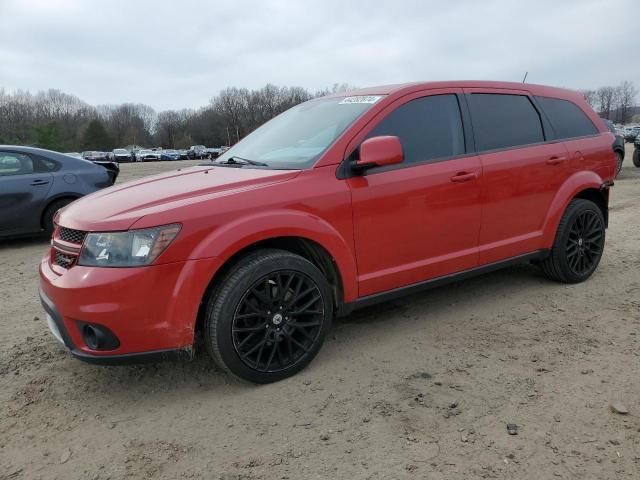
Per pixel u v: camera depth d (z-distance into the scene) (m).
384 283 3.56
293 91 110.06
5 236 7.20
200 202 2.94
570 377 3.14
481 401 2.92
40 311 4.61
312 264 3.23
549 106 4.64
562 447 2.52
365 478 2.36
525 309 4.23
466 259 3.96
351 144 3.44
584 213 4.69
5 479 2.43
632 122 119.25
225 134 109.94
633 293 4.51
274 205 3.08
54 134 85.75
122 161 72.00
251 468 2.45
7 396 3.14
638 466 2.37
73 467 2.51
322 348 3.64
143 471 2.46
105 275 2.75
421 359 3.43
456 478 2.33
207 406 2.98
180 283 2.82
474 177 3.89
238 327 3.01
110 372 3.40
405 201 3.55
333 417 2.82
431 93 3.88
